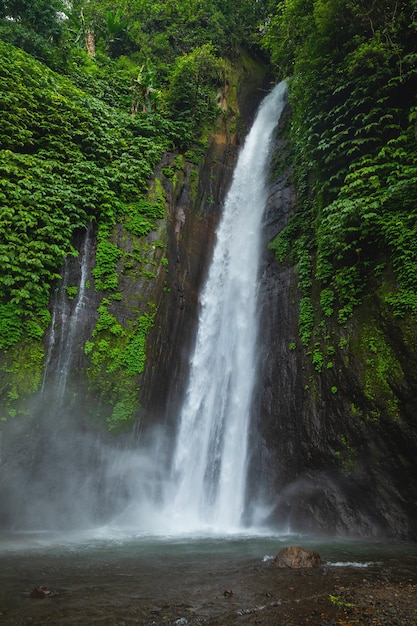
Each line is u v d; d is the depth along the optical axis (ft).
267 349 43.65
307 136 42.11
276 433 38.78
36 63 50.55
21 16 58.23
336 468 33.37
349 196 36.96
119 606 13.94
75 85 58.13
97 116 51.60
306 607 14.20
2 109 43.68
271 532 33.63
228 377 46.06
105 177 46.57
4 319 35.42
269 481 37.40
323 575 18.43
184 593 15.53
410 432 29.73
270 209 54.39
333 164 39.99
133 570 19.08
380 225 34.27
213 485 40.88
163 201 50.44
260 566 20.11
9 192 38.78
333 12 38.68
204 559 21.90
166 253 47.85
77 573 18.29
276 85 78.74
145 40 76.59
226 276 54.24
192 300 51.08
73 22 75.31
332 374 35.68
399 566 20.89
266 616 13.32
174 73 67.31
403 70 36.22
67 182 44.21
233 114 71.72
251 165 64.75
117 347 40.75
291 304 43.45
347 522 31.55
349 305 35.94
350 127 37.76
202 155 61.41
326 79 40.24
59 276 39.04
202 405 46.34
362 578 18.10
